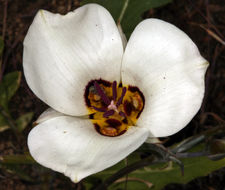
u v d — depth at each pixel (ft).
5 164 0.47
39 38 0.32
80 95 0.36
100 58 0.35
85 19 0.33
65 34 0.33
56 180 0.54
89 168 0.29
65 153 0.31
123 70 0.36
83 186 0.54
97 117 0.37
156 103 0.33
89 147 0.31
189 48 0.32
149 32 0.33
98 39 0.34
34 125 0.33
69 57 0.34
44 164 0.30
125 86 0.37
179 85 0.32
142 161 0.41
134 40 0.34
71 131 0.32
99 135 0.33
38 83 0.33
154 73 0.33
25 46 0.32
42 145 0.31
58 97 0.34
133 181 0.48
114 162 0.28
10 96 0.53
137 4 0.48
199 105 0.31
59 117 0.33
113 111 0.36
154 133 0.33
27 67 0.32
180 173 0.47
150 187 0.48
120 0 0.48
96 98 0.38
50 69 0.33
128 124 0.36
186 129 0.53
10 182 0.54
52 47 0.33
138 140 0.30
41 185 0.51
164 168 0.47
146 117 0.34
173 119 0.32
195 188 0.54
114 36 0.34
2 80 0.53
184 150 0.39
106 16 0.33
